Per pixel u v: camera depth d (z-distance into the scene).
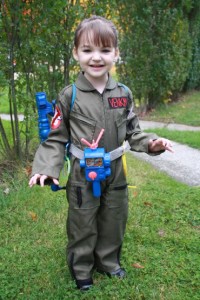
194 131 7.43
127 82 9.19
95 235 2.51
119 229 2.58
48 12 4.27
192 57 11.63
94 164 2.26
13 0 4.07
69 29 4.91
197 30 11.36
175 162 5.56
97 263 2.72
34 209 3.69
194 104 10.60
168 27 8.78
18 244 3.11
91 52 2.24
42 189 4.12
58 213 3.63
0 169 4.59
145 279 2.71
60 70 5.24
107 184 2.43
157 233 3.32
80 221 2.43
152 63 9.01
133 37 8.77
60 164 2.34
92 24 2.22
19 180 4.27
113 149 2.38
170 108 9.96
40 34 4.45
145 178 4.67
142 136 2.43
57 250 3.02
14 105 4.55
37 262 2.87
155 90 9.46
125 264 2.87
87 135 2.32
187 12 10.20
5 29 4.21
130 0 8.51
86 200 2.39
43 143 2.38
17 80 4.50
